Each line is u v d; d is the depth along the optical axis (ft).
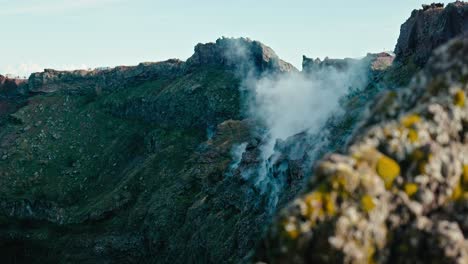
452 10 256.32
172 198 570.87
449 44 115.24
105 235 634.84
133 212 638.53
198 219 449.06
